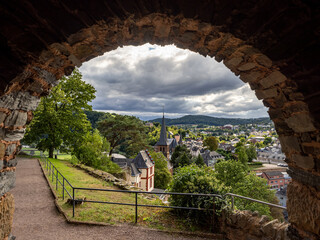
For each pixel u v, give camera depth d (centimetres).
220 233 517
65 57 313
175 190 622
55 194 843
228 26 266
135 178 3434
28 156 2197
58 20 256
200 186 586
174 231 521
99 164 2033
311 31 232
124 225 556
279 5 233
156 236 501
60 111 2256
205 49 335
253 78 333
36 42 268
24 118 334
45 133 2241
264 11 245
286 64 267
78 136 2230
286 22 240
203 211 558
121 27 287
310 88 250
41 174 1303
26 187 987
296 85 264
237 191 2064
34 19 253
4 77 259
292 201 338
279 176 5297
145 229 533
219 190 564
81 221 571
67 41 278
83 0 249
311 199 293
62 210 657
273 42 260
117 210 669
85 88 2319
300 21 232
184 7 256
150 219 591
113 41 320
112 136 2988
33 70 295
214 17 260
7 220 343
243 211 499
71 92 2316
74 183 1093
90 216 612
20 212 665
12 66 262
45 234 514
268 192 2069
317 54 237
